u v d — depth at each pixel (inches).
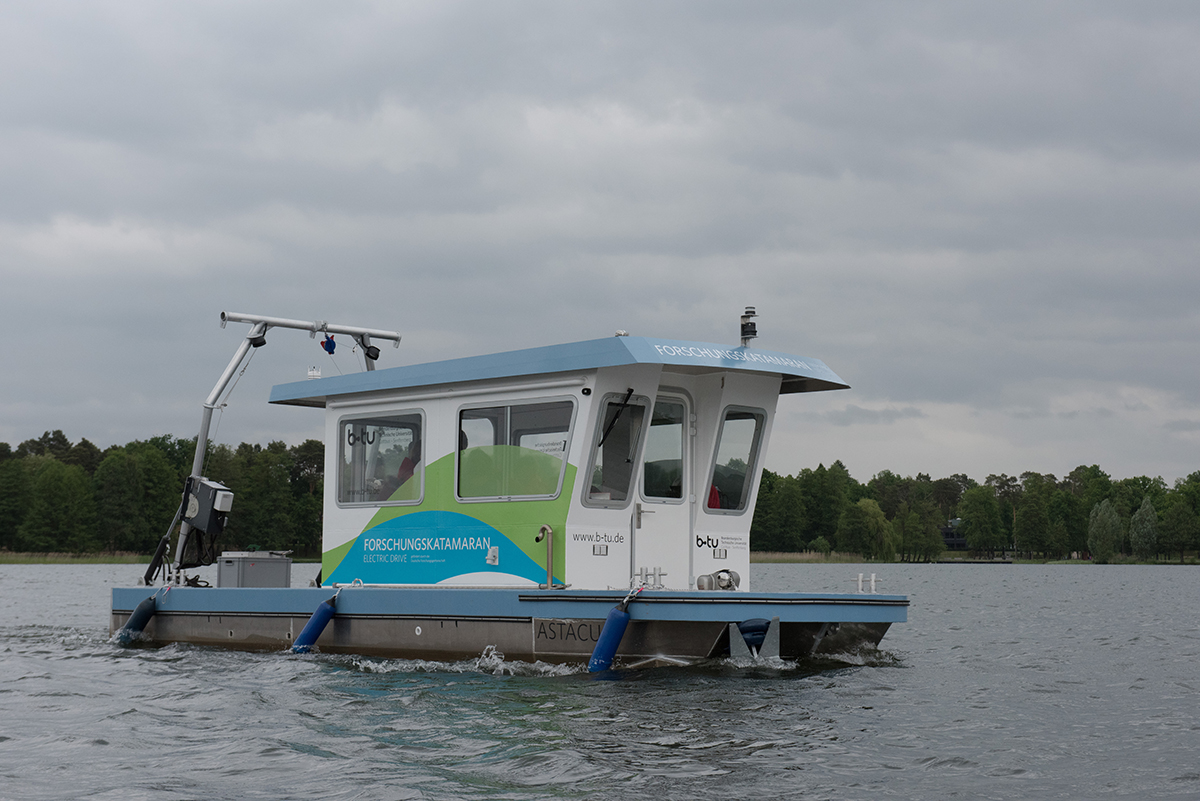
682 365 429.1
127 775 273.9
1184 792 258.1
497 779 263.3
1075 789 260.2
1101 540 6688.0
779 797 248.8
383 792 253.0
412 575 472.4
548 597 417.7
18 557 4763.8
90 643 592.7
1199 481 7126.0
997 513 7672.2
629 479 441.4
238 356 560.7
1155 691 437.1
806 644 448.1
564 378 432.1
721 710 345.1
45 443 6860.2
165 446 5954.7
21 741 316.8
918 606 1219.9
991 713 366.9
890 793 254.4
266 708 361.1
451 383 465.4
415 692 381.1
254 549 552.7
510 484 445.7
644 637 407.5
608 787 255.1
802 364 466.6
